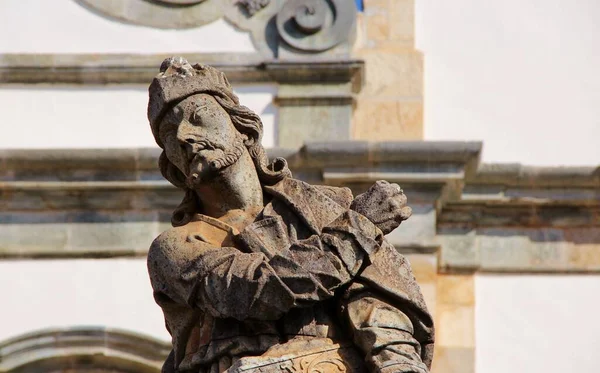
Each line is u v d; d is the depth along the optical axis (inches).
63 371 1002.7
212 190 425.1
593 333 1010.7
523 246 1027.9
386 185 412.5
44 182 1025.5
